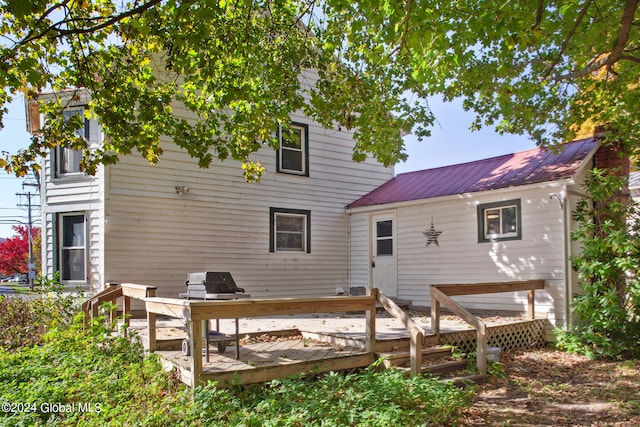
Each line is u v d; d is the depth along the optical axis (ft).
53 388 16.94
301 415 14.66
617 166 32.58
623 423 17.13
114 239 32.99
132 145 20.42
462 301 36.83
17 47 15.44
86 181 34.09
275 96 23.86
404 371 19.89
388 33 18.61
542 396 20.42
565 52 26.81
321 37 25.08
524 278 32.78
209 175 37.68
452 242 37.63
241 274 38.96
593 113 30.48
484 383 22.18
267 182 40.96
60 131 19.85
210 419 14.60
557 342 29.86
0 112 18.42
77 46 18.93
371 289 22.03
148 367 17.98
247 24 21.59
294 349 22.40
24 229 77.05
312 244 43.57
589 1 18.20
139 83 22.00
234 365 18.48
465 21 19.42
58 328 23.89
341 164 46.16
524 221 33.06
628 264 26.63
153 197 34.91
